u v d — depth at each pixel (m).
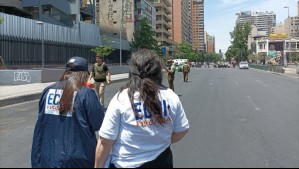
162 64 2.96
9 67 32.91
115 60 70.88
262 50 149.38
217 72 62.00
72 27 51.38
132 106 2.78
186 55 156.62
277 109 13.92
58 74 28.95
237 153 7.04
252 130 9.51
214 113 12.70
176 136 3.01
